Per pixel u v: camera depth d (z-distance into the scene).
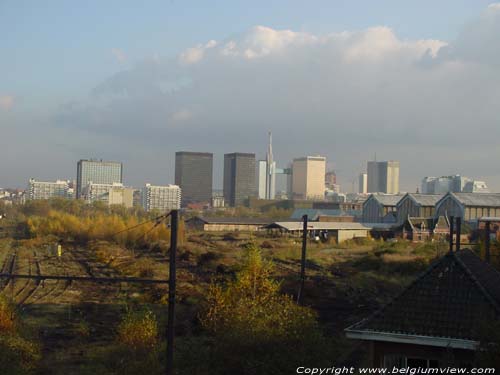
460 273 17.20
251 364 19.59
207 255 69.88
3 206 191.62
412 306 16.64
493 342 14.20
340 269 59.72
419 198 110.12
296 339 20.66
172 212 20.12
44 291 49.75
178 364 23.88
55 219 112.44
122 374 25.27
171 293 19.92
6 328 29.02
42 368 26.89
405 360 16.09
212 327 29.41
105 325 37.12
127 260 71.50
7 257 78.12
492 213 101.69
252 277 30.41
